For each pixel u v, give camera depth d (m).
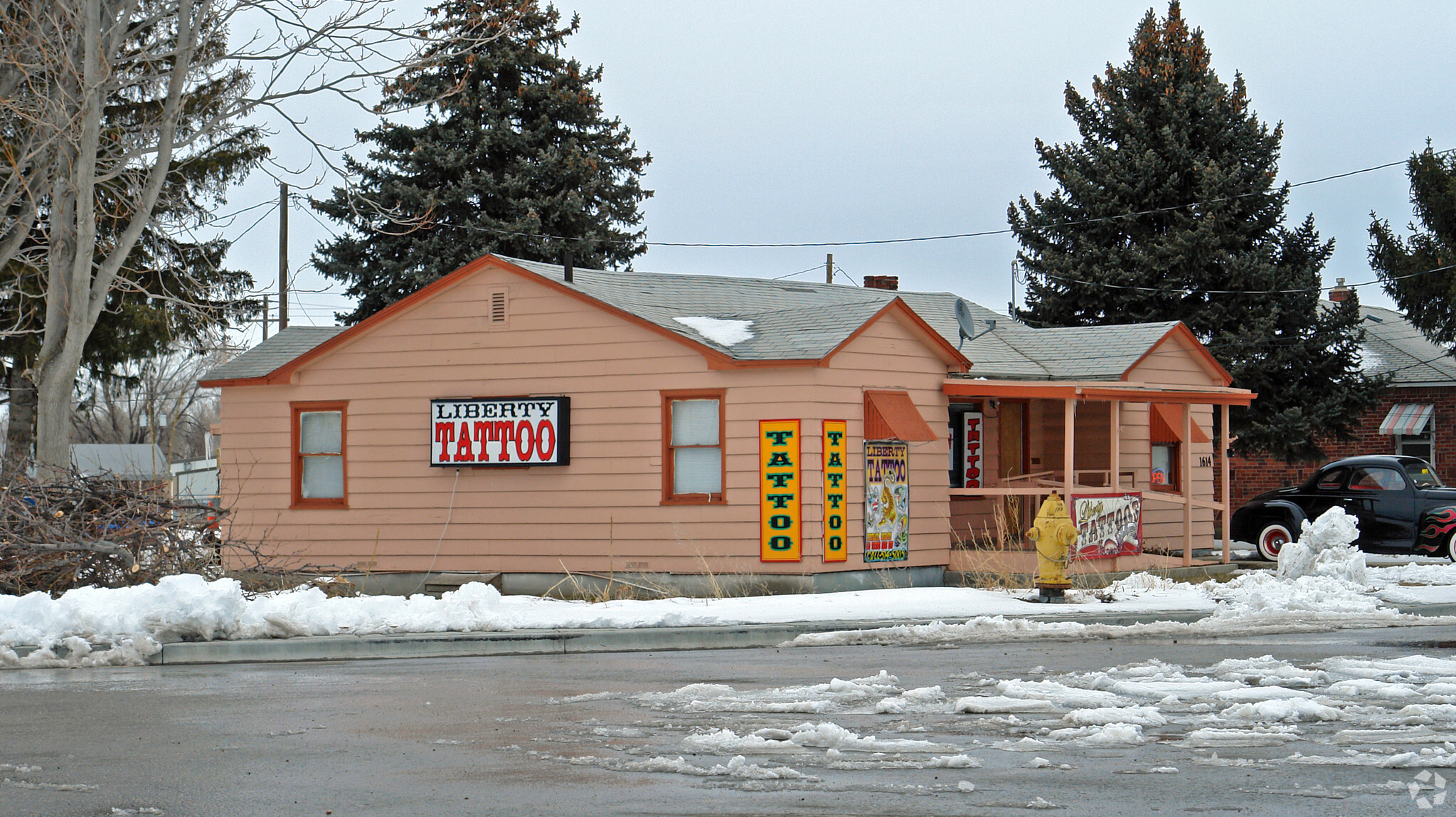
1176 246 33.81
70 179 21.56
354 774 7.72
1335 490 24.69
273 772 7.77
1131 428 24.33
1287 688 10.58
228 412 22.95
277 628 13.95
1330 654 13.02
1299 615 16.56
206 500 30.09
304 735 8.95
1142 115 36.00
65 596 13.88
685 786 7.34
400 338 21.88
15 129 23.66
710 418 19.73
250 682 11.58
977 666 12.29
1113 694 10.32
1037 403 24.33
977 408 23.31
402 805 6.96
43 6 22.23
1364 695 10.17
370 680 11.69
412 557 21.52
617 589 19.75
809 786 7.29
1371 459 24.61
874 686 10.77
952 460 23.09
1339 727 8.95
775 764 7.90
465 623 14.82
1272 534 25.06
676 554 19.70
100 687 11.32
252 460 22.75
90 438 70.69
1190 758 7.99
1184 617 16.56
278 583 18.31
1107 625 15.84
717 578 19.36
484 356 21.28
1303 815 6.64
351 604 14.95
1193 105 35.59
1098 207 35.31
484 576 20.72
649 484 19.97
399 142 40.34
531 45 40.53
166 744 8.66
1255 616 16.58
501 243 38.41
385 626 14.67
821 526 19.00
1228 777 7.47
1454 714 9.24
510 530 20.89
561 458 20.47
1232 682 10.84
